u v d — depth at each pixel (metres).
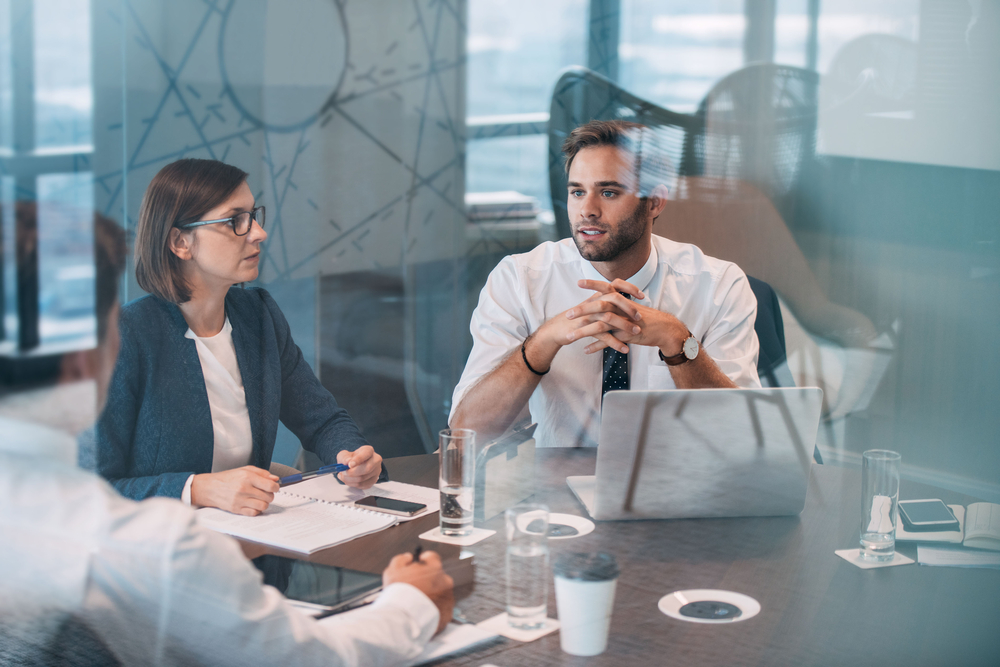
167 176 1.31
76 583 0.69
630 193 1.75
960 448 2.01
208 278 1.33
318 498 1.10
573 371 1.56
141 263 1.30
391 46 1.87
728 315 1.73
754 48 2.05
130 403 1.19
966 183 2.03
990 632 0.85
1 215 1.33
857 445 2.03
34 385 0.84
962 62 2.00
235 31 1.70
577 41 1.98
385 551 0.93
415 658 0.77
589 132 1.75
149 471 1.19
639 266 1.73
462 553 0.94
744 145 2.03
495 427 1.52
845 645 0.80
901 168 2.04
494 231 1.98
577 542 0.97
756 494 1.05
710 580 0.89
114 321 1.22
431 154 1.95
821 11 2.04
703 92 2.04
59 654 0.70
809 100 2.04
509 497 1.09
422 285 1.96
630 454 1.00
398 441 1.91
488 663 0.75
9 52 1.47
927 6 2.01
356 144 1.88
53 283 1.26
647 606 0.83
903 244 2.04
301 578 0.85
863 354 2.04
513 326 1.65
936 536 1.07
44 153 1.45
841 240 2.06
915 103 2.04
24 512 0.69
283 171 1.80
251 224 1.37
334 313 1.90
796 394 1.02
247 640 0.70
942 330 2.04
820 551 0.99
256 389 1.35
